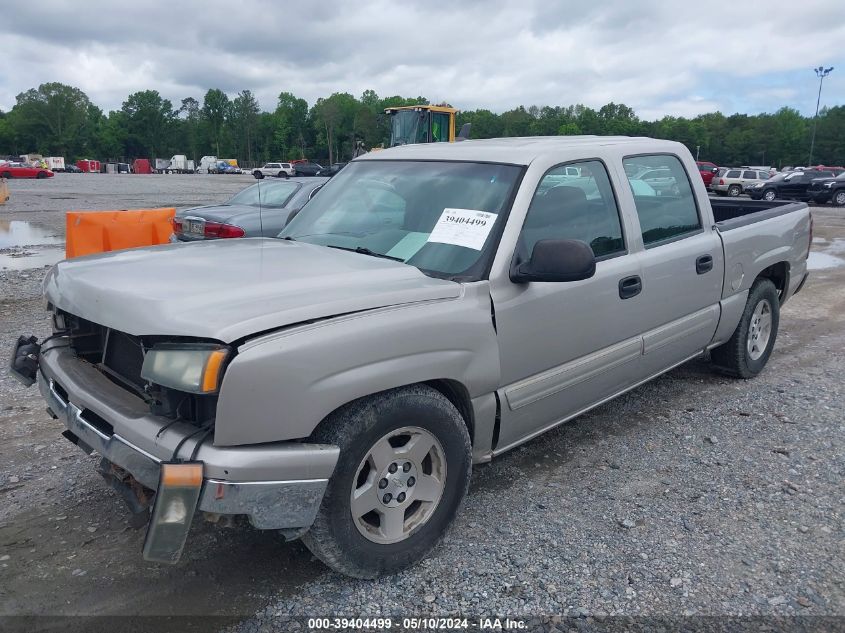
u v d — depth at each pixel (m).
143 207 23.11
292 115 139.88
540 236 3.45
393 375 2.74
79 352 3.26
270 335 2.45
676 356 4.59
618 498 3.68
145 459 2.50
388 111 21.48
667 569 3.05
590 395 3.90
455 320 2.97
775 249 5.41
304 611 2.75
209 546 3.20
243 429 2.41
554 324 3.47
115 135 141.62
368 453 2.75
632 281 3.94
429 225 3.48
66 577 2.95
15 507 3.52
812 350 6.60
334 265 3.12
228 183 49.88
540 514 3.51
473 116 130.62
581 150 3.84
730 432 4.57
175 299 2.59
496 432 3.36
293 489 2.49
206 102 143.75
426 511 3.04
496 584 2.94
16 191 34.12
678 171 4.60
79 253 7.72
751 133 115.50
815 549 3.22
